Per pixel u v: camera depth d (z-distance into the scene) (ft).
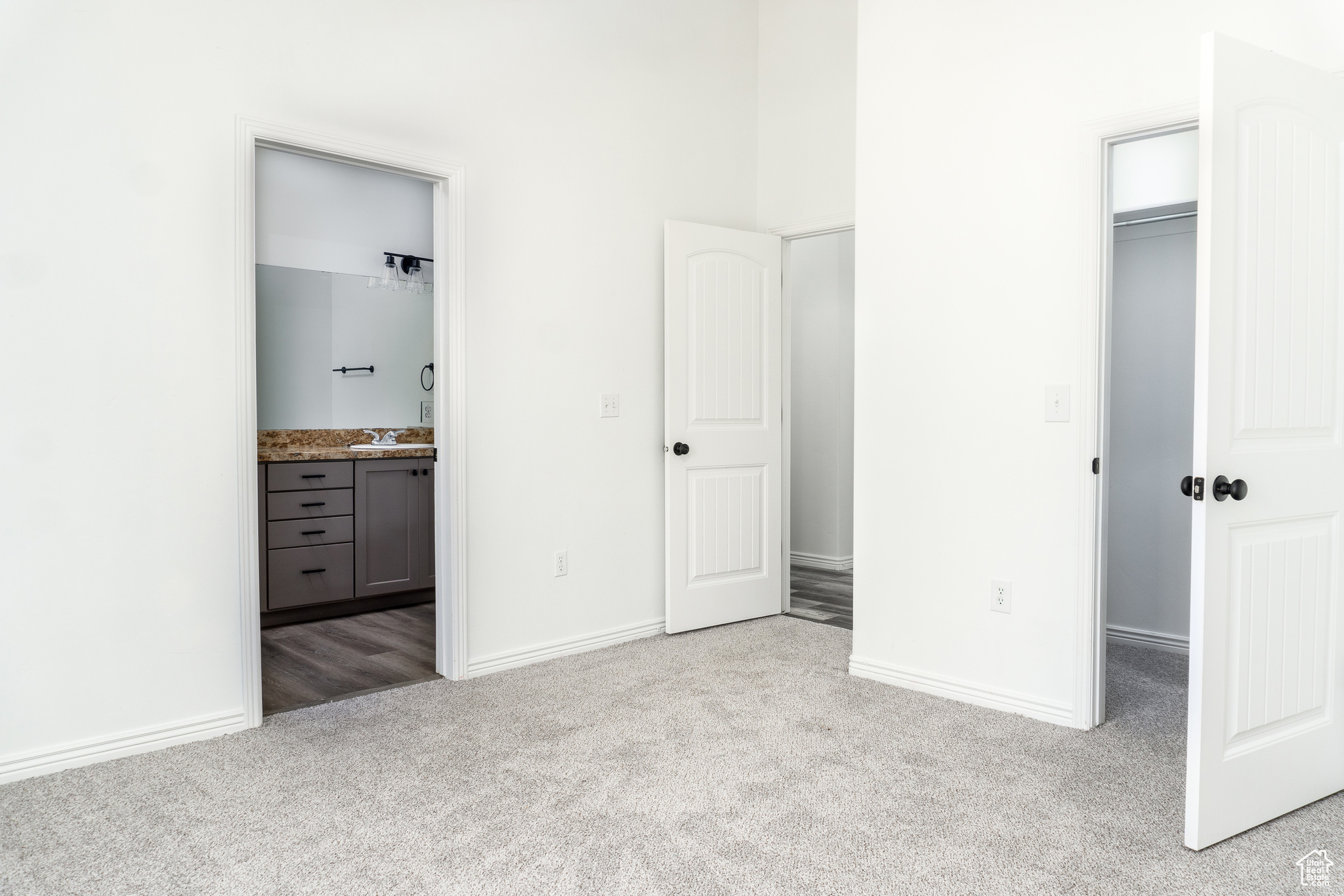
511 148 10.87
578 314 11.67
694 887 5.70
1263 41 7.74
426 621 13.79
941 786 7.30
